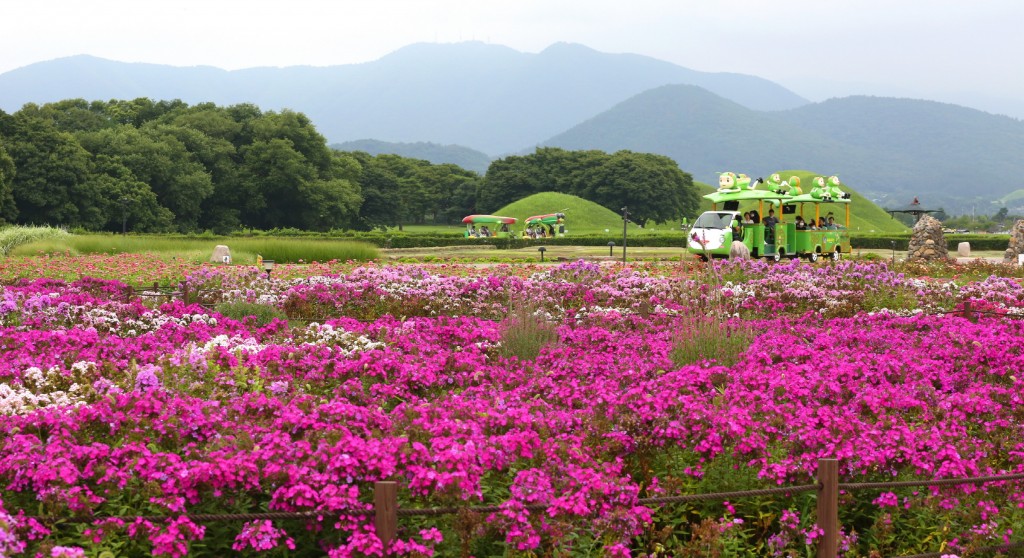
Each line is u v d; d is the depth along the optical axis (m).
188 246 38.41
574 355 10.83
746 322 12.45
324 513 5.37
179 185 84.06
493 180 130.88
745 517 6.53
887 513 6.41
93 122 97.06
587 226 93.88
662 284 18.30
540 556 5.73
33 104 94.06
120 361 9.73
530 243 55.84
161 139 87.56
